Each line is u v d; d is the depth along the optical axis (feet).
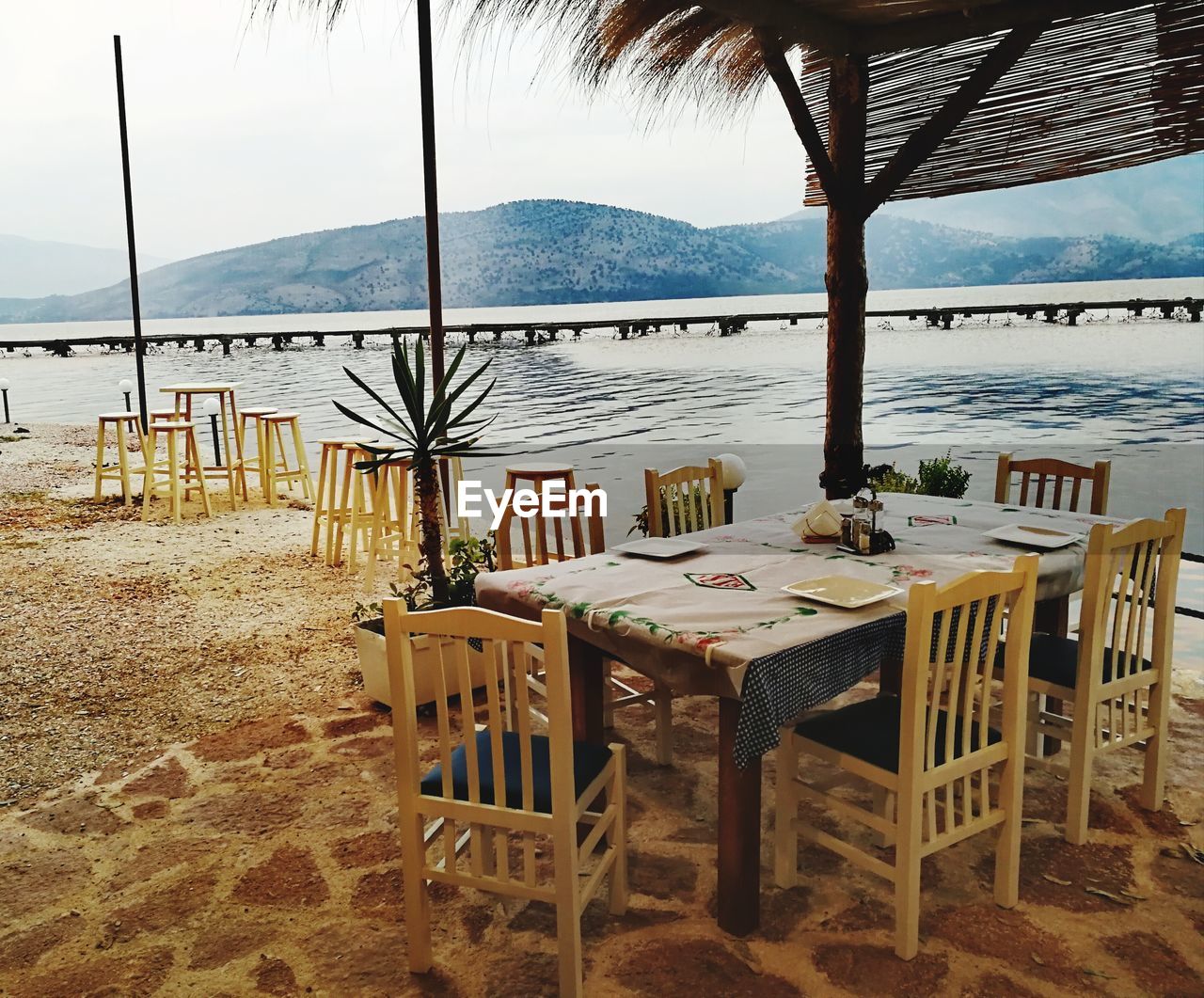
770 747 6.01
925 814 7.20
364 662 11.46
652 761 9.80
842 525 9.04
